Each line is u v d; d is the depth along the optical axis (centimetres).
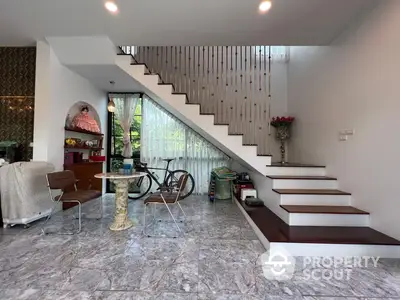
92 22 300
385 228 243
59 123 382
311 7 262
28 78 380
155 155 532
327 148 353
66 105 399
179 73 518
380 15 245
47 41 351
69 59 377
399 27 221
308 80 417
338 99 323
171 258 224
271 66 531
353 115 290
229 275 195
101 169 507
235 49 518
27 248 243
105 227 311
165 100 392
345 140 308
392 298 167
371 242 227
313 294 171
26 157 376
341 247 229
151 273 197
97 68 402
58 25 309
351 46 295
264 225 282
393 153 231
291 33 322
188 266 209
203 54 505
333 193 304
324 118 361
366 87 267
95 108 494
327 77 352
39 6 265
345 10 266
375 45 252
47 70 356
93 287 176
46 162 340
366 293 173
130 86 500
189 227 314
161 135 534
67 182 317
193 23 299
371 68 259
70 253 232
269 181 364
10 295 166
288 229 267
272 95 526
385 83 239
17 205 299
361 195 278
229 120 522
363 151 273
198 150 533
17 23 304
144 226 302
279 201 316
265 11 271
